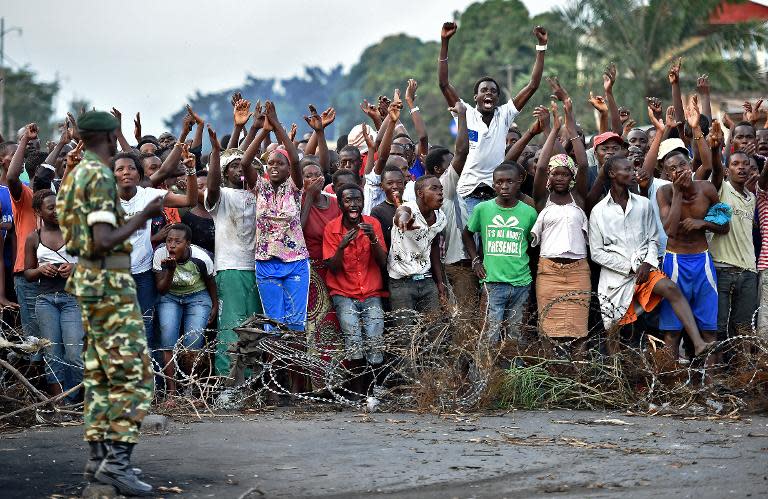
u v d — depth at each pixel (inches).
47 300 733.3
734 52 2647.6
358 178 883.4
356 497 466.6
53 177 817.5
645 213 779.4
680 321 768.9
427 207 786.2
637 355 756.0
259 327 759.1
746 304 802.8
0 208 804.0
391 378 780.6
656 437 607.5
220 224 781.3
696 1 2561.5
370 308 778.2
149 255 765.3
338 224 788.6
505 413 710.5
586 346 791.7
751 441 591.5
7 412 679.7
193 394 761.0
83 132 496.1
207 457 553.3
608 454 553.0
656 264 769.6
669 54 2642.7
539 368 748.6
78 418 690.2
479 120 852.0
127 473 480.4
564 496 460.4
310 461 541.3
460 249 818.2
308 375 748.6
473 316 767.1
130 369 484.4
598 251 777.6
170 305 769.6
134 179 749.9
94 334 487.2
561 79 2760.8
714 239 802.2
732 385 733.3
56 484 499.2
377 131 1000.2
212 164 763.4
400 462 536.4
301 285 778.2
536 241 789.2
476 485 485.7
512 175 786.2
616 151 838.5
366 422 673.0
